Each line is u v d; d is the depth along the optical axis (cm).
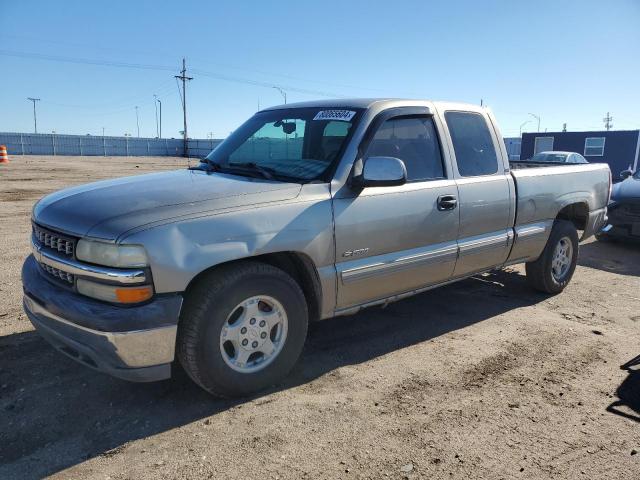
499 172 499
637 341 464
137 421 319
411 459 287
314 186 366
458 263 463
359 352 426
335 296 382
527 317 518
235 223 322
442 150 450
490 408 342
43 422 316
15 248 767
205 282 319
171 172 438
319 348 433
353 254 382
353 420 323
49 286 330
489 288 614
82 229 308
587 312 541
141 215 306
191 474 271
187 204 321
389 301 430
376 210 390
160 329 298
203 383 325
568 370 401
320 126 415
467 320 506
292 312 355
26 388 354
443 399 352
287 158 418
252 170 404
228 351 339
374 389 364
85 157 5306
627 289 635
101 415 325
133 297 293
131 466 277
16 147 5509
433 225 431
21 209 1176
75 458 283
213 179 385
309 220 353
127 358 296
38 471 272
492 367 403
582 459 291
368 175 369
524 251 534
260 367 347
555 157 1927
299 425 317
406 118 429
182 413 328
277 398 349
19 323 466
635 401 356
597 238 936
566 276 601
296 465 279
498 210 489
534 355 427
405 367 399
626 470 282
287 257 373
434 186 433
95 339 296
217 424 317
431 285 461
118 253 292
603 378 389
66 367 384
